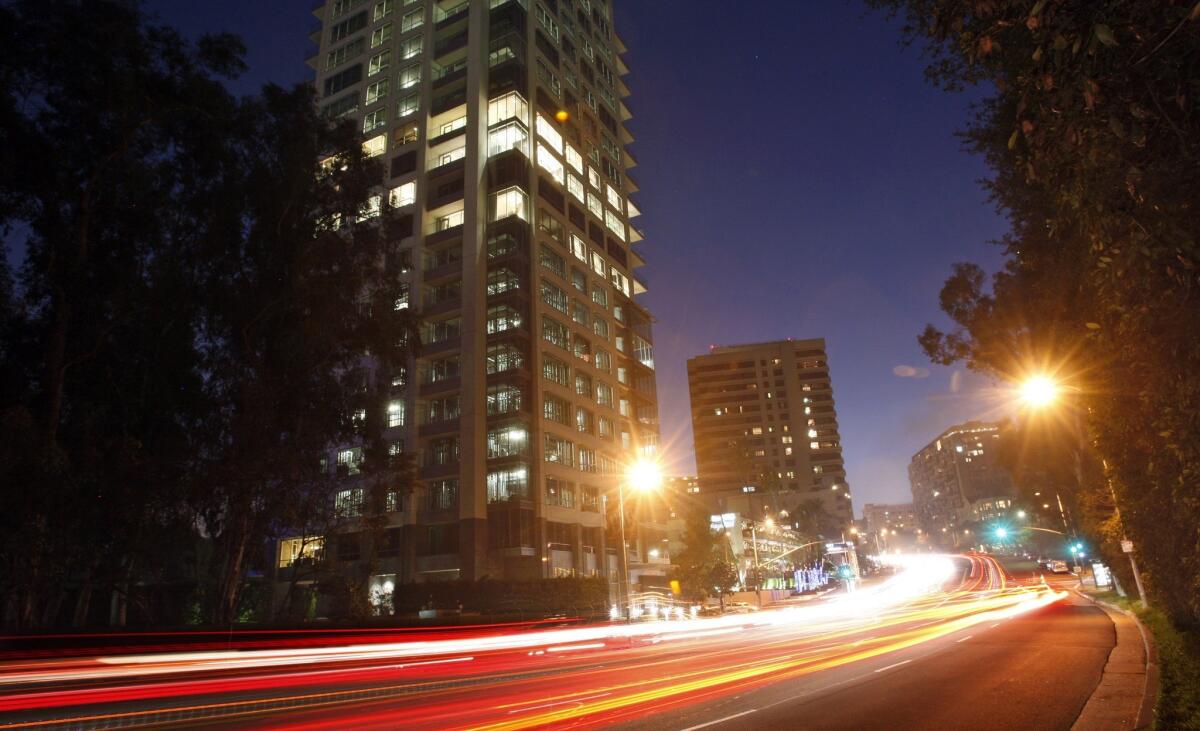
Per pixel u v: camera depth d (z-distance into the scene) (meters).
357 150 37.22
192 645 19.50
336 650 21.06
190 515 30.31
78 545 26.08
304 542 34.22
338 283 34.47
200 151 31.33
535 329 59.69
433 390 57.31
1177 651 13.63
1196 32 3.38
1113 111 3.73
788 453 168.50
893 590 87.06
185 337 31.31
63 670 15.59
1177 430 5.74
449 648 24.66
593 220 74.69
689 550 63.75
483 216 61.41
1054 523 73.06
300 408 32.53
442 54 68.94
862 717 10.51
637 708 11.91
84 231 26.80
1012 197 17.45
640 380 75.25
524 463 54.53
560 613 43.22
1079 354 16.55
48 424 25.25
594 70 84.00
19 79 24.83
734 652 23.39
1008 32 4.34
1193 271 3.96
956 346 32.94
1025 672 15.15
